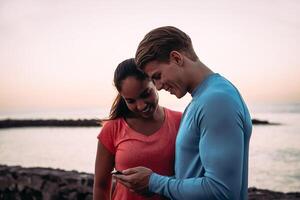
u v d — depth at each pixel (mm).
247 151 1476
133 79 1787
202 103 1406
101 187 2027
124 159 1915
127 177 1539
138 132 1943
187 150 1476
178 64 1501
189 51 1541
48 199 5504
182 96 1548
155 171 1918
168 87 1544
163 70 1519
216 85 1434
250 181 7441
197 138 1443
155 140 1923
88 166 8609
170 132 1954
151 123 1951
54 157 10133
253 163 9242
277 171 8086
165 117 1988
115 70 1854
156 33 1524
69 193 5289
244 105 1471
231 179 1322
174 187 1435
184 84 1524
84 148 11719
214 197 1329
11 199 6004
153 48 1515
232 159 1324
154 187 1496
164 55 1509
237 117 1363
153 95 1836
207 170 1355
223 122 1349
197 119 1423
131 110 1900
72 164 8945
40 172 5875
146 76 1803
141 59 1547
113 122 1985
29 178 5832
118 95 1958
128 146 1917
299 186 6707
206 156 1357
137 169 1544
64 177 5504
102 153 1999
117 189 1975
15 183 5973
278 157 9766
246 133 1445
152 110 1862
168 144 1931
